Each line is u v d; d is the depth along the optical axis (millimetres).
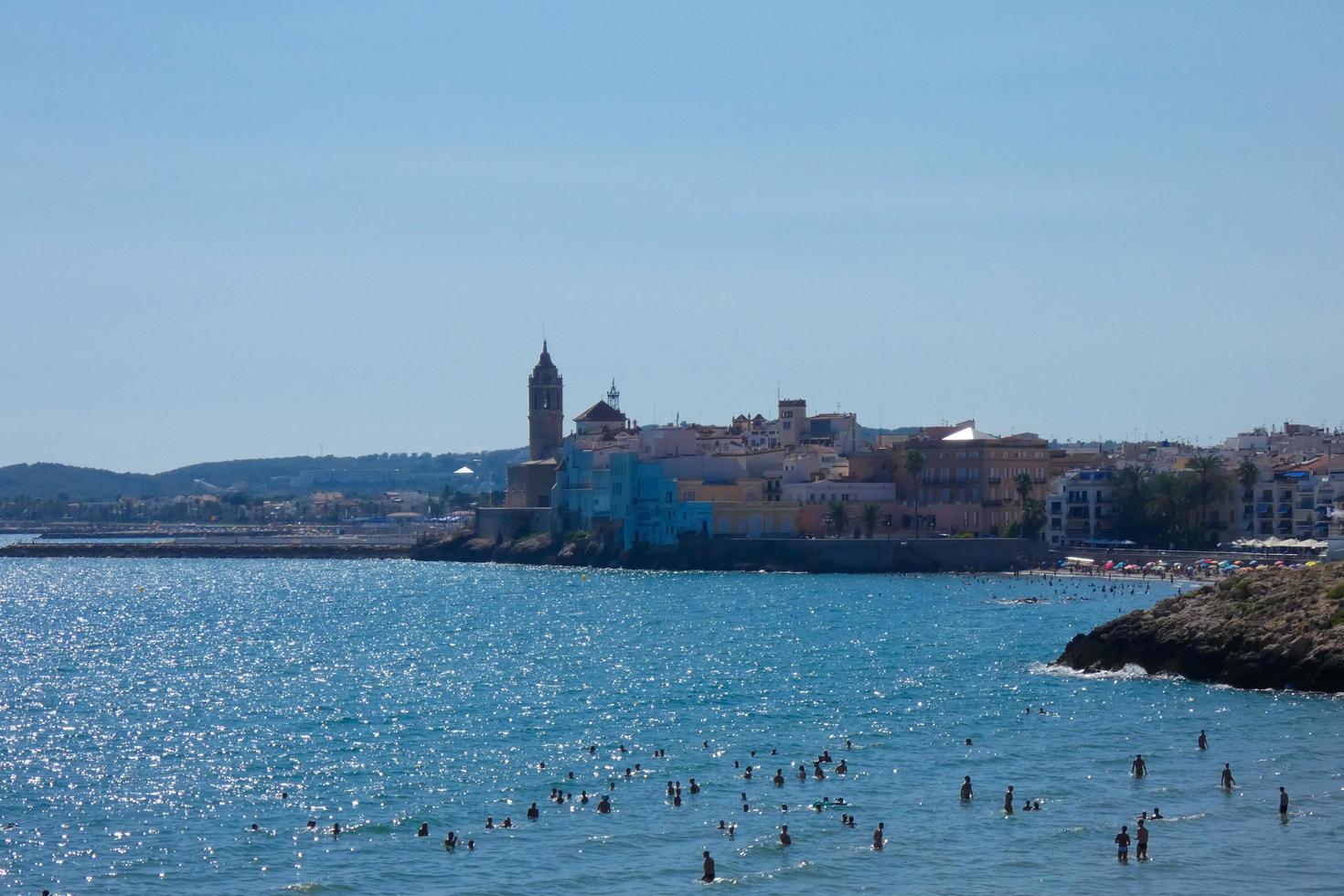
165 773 173875
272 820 153750
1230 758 173625
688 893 131375
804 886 132750
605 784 166750
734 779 168000
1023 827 148875
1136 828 147750
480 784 167125
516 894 131125
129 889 133125
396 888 133000
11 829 150500
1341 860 138000
